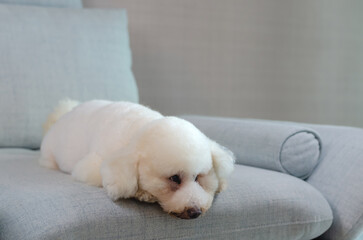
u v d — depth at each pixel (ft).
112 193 3.35
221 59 9.32
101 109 4.46
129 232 3.41
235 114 9.52
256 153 5.06
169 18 8.85
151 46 8.77
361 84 10.52
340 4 10.24
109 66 7.02
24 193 3.55
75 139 4.46
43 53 6.58
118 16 7.41
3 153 5.71
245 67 9.53
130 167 3.36
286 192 4.29
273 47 9.75
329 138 5.15
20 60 6.41
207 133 5.80
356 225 4.40
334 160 4.84
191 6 9.00
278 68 9.83
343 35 10.34
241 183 4.17
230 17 9.32
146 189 3.39
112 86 6.95
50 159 4.76
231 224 3.90
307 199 4.36
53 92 6.49
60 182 3.82
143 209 3.51
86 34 6.97
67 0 7.44
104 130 4.04
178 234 3.62
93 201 3.41
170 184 3.35
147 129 3.48
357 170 4.58
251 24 9.52
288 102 9.98
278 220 4.15
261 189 4.18
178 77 9.00
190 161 3.29
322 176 4.83
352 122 10.55
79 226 3.21
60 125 4.81
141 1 8.64
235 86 9.47
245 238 4.00
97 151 3.92
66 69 6.67
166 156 3.29
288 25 9.84
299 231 4.26
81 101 6.64
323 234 4.66
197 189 3.34
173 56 8.94
